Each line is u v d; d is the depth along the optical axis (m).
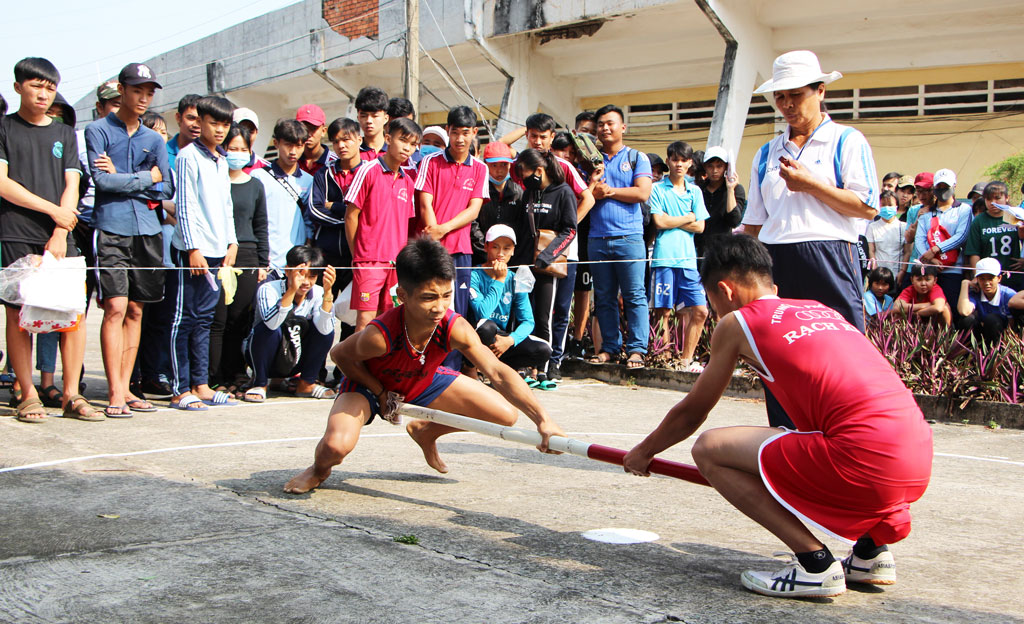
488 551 2.93
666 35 13.77
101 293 5.35
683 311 7.47
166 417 5.43
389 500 3.62
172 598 2.45
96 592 2.49
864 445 2.48
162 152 5.52
